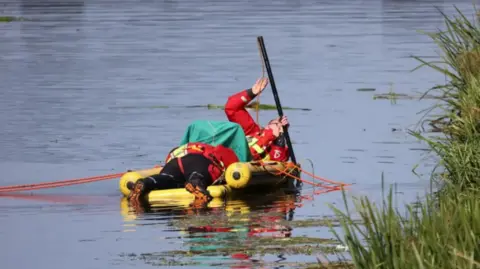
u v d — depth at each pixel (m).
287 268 27.52
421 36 101.12
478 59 44.88
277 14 133.38
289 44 96.81
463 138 40.12
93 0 166.25
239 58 86.56
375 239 23.62
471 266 21.92
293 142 50.56
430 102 61.75
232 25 117.31
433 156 45.72
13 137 52.47
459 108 44.19
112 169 44.75
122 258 29.58
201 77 75.62
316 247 29.88
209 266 28.16
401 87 68.44
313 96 65.81
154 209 36.94
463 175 36.16
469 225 24.31
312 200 38.19
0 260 29.80
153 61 85.69
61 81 74.50
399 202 35.97
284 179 41.75
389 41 97.50
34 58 89.00
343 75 75.25
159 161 46.50
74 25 120.50
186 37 104.81
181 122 56.94
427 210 27.62
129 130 54.50
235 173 39.66
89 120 57.75
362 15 129.00
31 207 37.47
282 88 69.69
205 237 31.94
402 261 22.62
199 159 40.19
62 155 47.84
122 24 121.06
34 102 64.56
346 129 53.81
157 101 64.56
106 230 33.47
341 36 103.06
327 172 43.47
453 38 47.59
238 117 43.91
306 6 148.12
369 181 41.28
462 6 134.88
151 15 133.88
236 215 35.53
